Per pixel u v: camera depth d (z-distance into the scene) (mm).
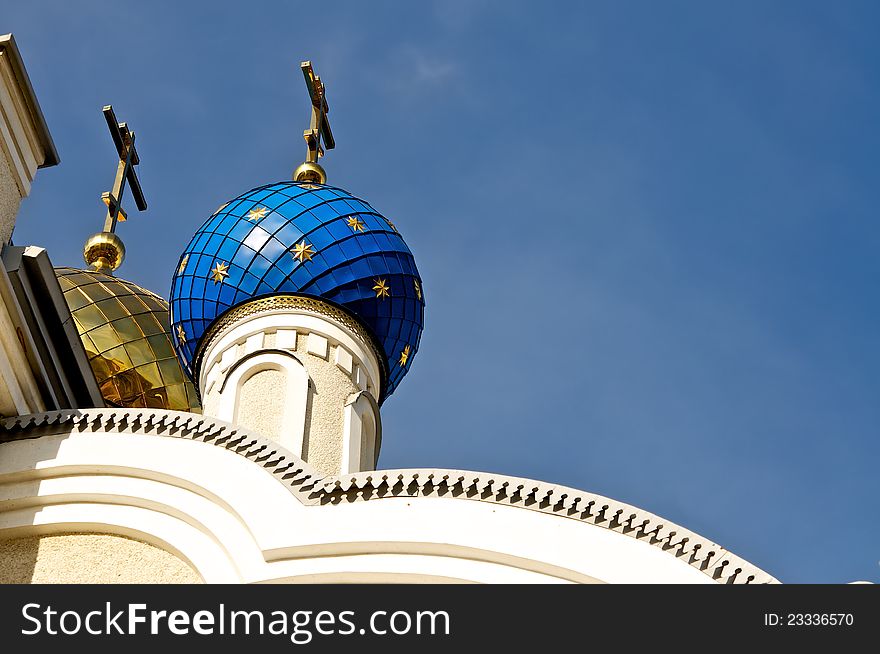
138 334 22547
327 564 11469
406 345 20641
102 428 13039
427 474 11805
